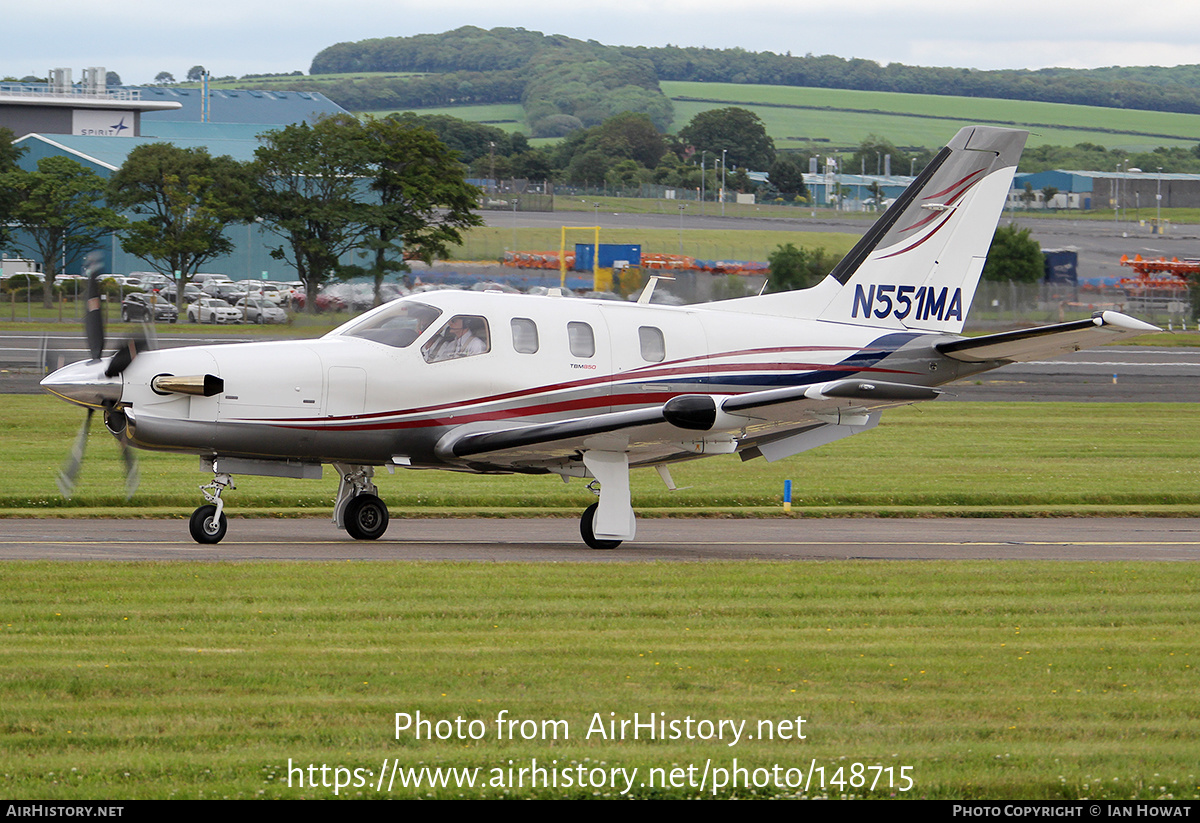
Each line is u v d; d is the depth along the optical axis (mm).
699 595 37594
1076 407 122562
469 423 48656
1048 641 31844
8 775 20828
